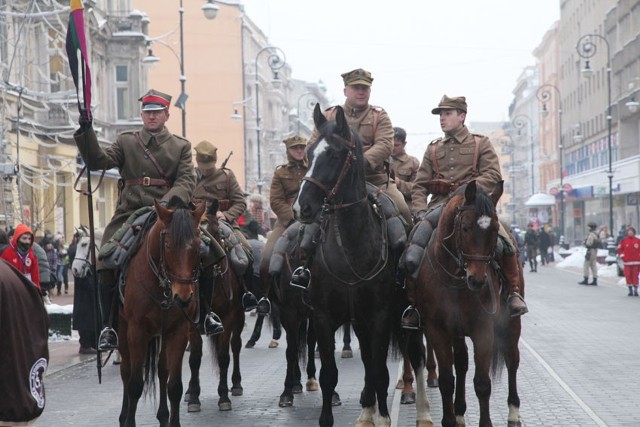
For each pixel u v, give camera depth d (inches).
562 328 995.9
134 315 452.8
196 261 433.4
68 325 988.6
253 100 3897.6
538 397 569.6
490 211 412.5
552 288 1686.8
